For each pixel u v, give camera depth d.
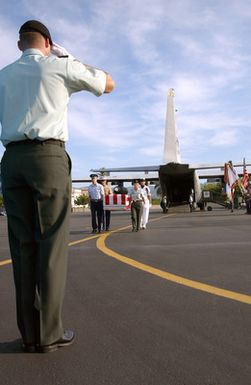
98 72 3.13
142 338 3.18
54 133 2.96
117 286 5.07
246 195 24.58
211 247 8.72
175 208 31.88
